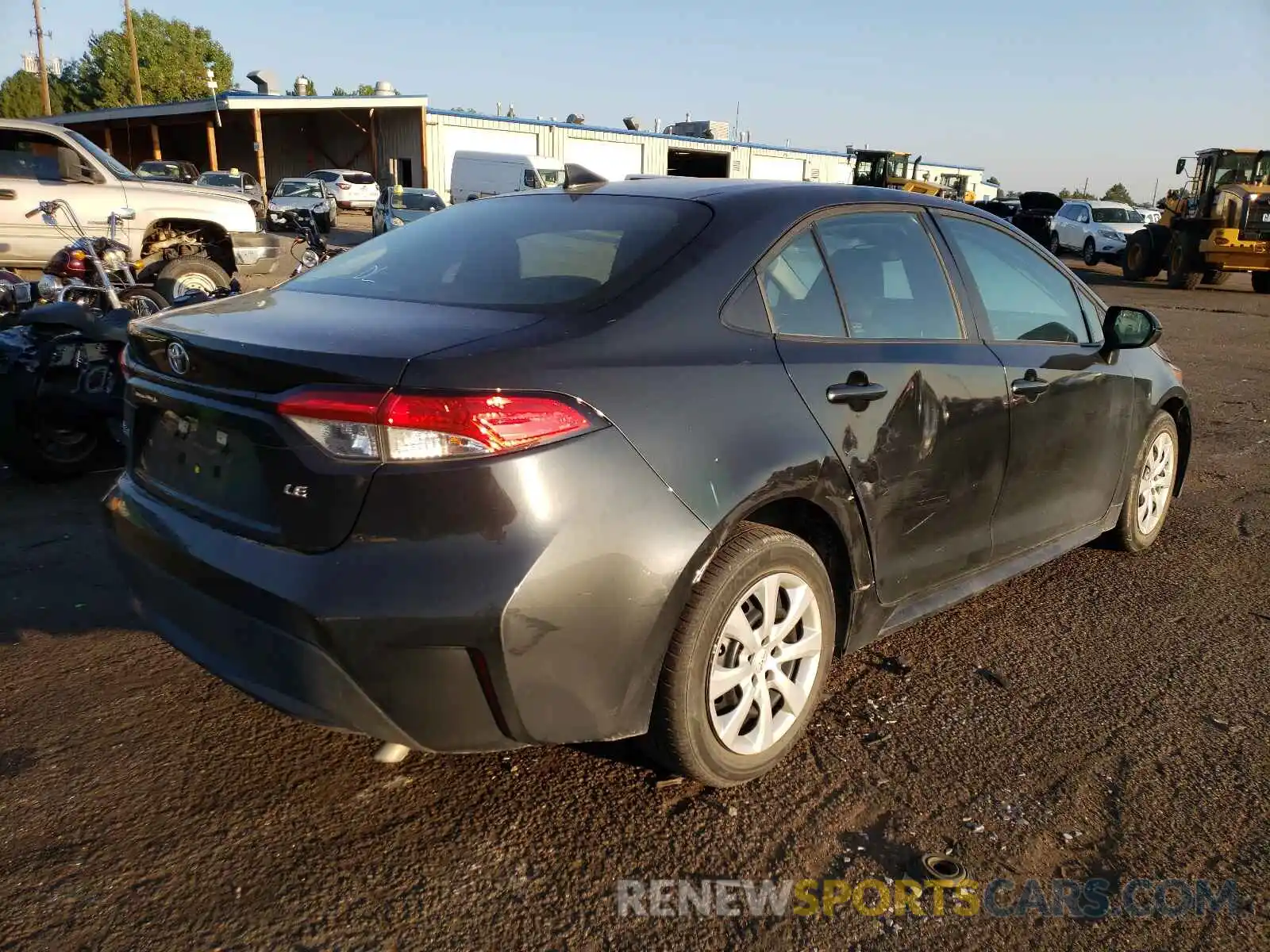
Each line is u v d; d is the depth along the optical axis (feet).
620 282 8.27
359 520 6.86
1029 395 11.24
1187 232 66.95
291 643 7.07
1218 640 12.12
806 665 9.05
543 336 7.48
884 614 9.93
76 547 14.33
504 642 6.86
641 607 7.38
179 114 117.60
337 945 6.88
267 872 7.60
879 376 9.37
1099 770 9.24
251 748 9.29
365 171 132.77
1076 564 14.73
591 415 7.25
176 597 7.97
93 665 10.80
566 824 8.25
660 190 10.01
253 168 147.33
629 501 7.29
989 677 11.05
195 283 29.17
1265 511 17.69
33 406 16.62
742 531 8.26
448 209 11.34
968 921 7.28
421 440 6.76
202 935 6.94
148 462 8.86
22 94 233.14
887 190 10.82
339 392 6.86
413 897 7.36
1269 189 64.28
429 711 7.04
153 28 229.04
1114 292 66.18
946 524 10.41
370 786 8.73
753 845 8.04
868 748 9.51
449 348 7.11
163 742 9.34
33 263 30.19
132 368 8.95
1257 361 36.76
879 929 7.18
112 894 7.32
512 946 6.93
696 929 7.13
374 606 6.75
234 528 7.56
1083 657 11.60
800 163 160.56
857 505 9.14
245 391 7.41
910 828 8.31
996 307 11.50
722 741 8.34
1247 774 9.22
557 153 130.52
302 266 31.22
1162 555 15.20
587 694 7.36
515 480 6.84
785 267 9.17
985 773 9.14
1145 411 14.01
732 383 8.15
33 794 8.47
